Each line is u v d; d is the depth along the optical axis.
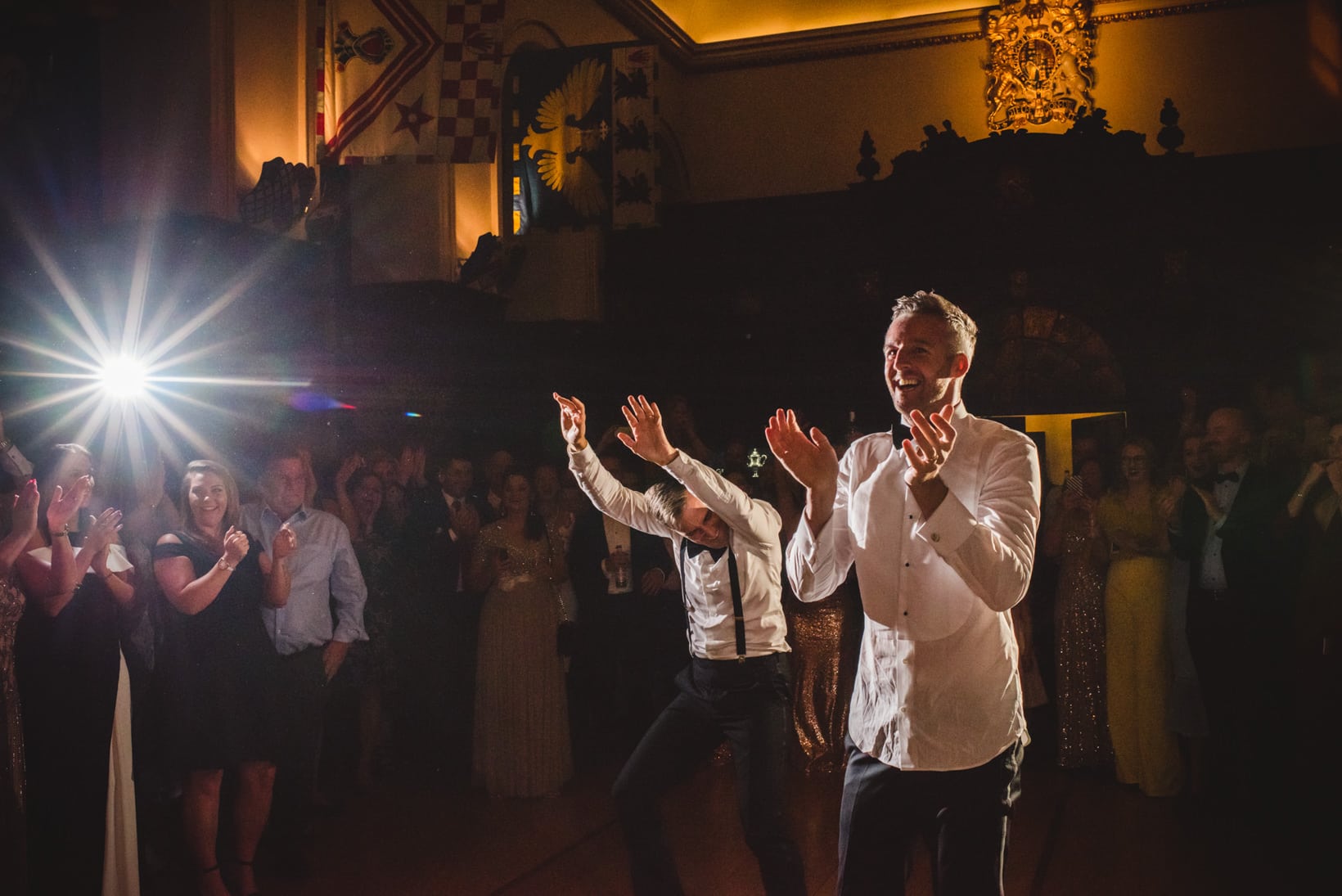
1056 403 10.08
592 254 10.61
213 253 6.43
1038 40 12.00
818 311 10.73
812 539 2.55
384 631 5.91
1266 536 5.61
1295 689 5.45
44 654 3.43
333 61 6.91
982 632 2.40
